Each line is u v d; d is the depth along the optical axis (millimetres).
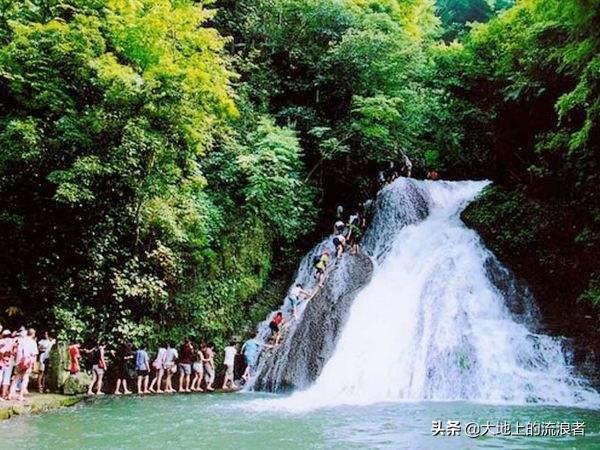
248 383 16984
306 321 16516
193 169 17734
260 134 22547
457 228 19641
